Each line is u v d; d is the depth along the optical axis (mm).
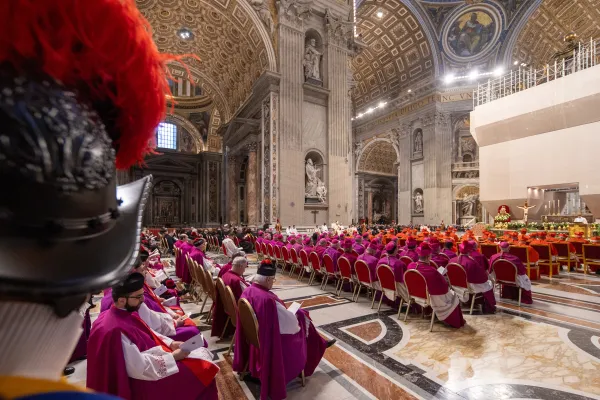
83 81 517
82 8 472
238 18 18766
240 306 3238
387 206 43688
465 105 29281
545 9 26391
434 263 6410
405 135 32750
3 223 382
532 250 8477
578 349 4207
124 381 1950
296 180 17906
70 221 456
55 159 423
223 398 3207
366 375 3604
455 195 29625
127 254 634
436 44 29344
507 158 18609
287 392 3277
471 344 4406
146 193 828
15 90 401
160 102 663
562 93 16016
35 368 485
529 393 3199
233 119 22828
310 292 7570
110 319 2105
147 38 614
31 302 430
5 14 402
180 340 3027
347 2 20922
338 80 19859
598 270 9672
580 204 25844
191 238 11945
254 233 17734
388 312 5969
